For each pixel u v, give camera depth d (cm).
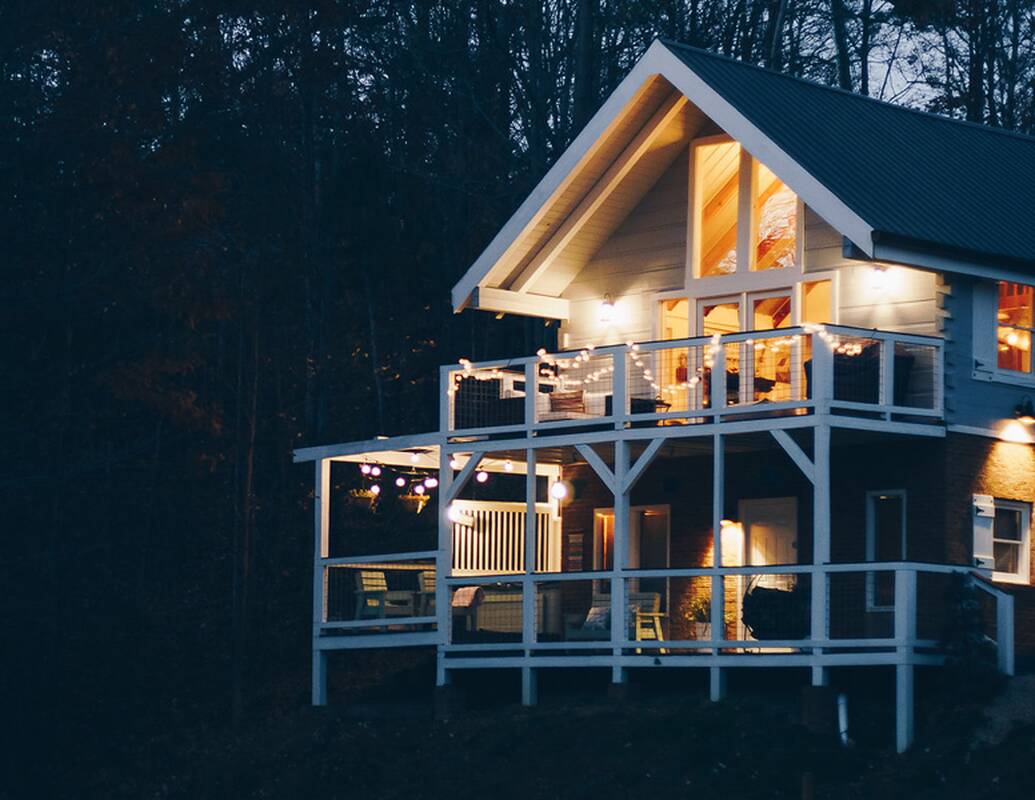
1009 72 4891
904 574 2625
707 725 2677
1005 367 2995
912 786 2409
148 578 4528
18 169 3362
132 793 3288
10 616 3903
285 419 4778
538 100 4238
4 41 3319
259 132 4372
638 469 2895
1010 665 2658
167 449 4700
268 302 4650
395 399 4850
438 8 4494
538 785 2634
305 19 3784
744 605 2800
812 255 3038
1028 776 2344
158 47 3391
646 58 3012
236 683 3925
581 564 3322
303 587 4500
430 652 4159
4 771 3812
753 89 3041
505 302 3266
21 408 3812
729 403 2967
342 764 2889
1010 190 3130
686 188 3191
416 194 4522
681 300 3191
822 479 2698
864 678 2762
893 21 4734
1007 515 2991
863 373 2805
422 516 4694
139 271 3497
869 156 3005
